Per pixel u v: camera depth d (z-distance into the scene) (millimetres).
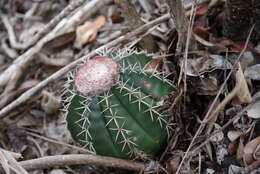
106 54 654
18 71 811
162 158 646
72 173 702
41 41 810
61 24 814
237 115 606
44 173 704
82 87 599
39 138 764
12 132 771
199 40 700
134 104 593
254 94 629
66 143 700
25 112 793
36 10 941
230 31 681
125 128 596
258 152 598
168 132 631
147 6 840
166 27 762
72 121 619
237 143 621
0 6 975
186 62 630
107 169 686
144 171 627
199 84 655
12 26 931
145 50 709
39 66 848
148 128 604
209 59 658
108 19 870
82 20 844
